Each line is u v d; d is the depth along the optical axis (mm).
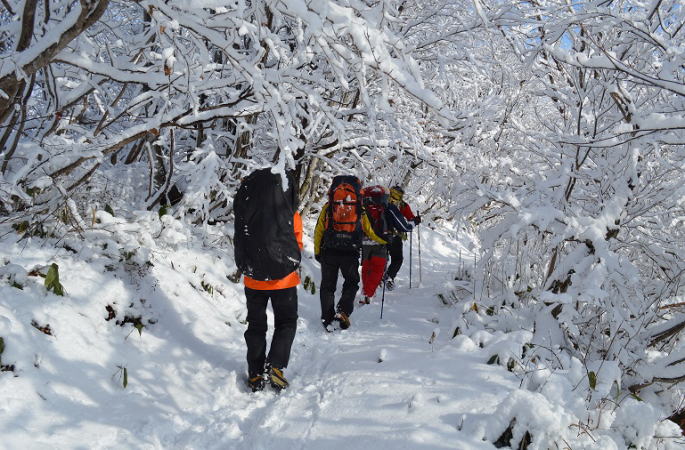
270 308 4859
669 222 4492
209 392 3215
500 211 4910
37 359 2652
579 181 4707
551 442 2355
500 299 4668
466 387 2943
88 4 2396
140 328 3408
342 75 2646
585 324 4055
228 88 3764
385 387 3080
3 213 3711
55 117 3729
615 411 2699
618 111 4492
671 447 2539
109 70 3041
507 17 4324
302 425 2764
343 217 4734
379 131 5641
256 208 3312
